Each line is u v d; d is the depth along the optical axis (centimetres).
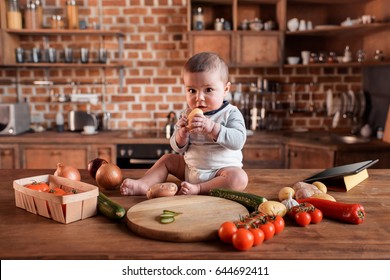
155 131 382
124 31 387
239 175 138
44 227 109
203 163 148
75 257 92
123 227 110
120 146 336
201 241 100
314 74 392
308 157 324
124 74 393
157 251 94
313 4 375
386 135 325
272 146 339
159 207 117
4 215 119
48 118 395
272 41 356
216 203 121
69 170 148
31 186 126
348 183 147
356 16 366
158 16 385
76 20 365
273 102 393
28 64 359
